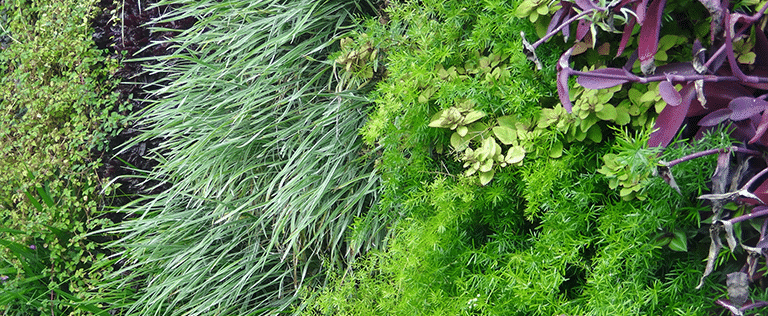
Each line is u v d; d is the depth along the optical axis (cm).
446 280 126
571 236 113
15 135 233
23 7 256
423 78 127
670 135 100
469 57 132
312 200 155
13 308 206
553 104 121
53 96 222
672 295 106
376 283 141
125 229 186
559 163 112
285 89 171
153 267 179
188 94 184
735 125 98
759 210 94
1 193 230
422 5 146
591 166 115
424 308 127
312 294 150
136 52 204
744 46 99
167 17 217
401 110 133
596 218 114
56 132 224
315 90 172
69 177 217
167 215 178
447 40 133
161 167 184
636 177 102
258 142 175
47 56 233
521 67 120
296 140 169
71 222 215
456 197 125
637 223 104
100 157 215
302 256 165
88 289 201
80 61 227
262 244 172
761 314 99
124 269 178
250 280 166
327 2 171
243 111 165
